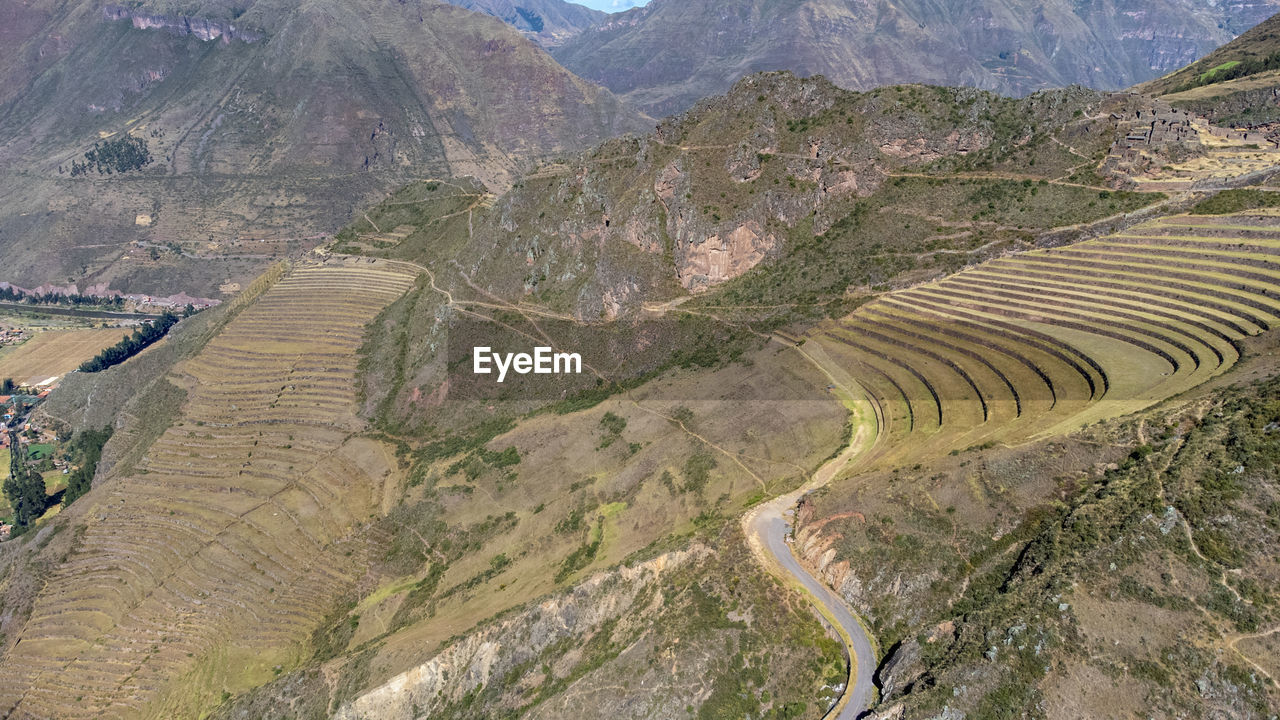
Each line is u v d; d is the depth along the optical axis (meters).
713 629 71.62
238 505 131.62
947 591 65.88
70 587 122.44
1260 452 58.19
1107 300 100.12
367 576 114.44
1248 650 48.69
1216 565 53.38
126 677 106.19
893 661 62.66
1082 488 66.69
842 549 73.69
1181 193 113.69
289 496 132.88
